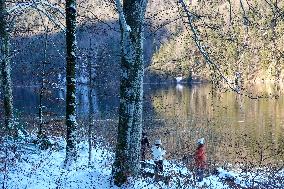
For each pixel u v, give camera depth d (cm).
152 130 3506
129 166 1012
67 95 1270
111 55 1719
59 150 1559
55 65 1845
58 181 1025
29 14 1761
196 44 803
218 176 1510
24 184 1013
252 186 1381
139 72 1008
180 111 4897
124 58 1001
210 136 3334
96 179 1048
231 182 1411
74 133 1258
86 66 1736
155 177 1166
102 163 1388
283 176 1584
